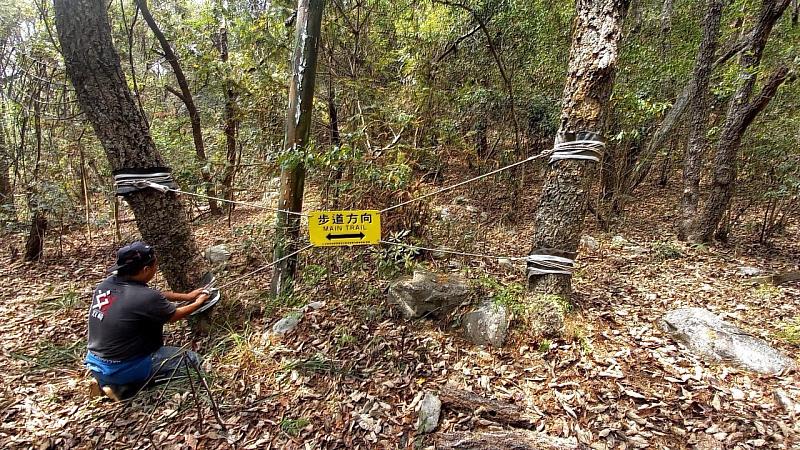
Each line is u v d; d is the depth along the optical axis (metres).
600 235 5.87
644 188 8.14
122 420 2.52
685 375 2.54
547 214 3.06
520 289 3.27
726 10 6.70
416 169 4.16
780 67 4.89
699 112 5.82
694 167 5.89
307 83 3.46
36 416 2.60
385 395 2.57
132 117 2.90
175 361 2.79
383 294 3.47
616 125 5.66
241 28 5.59
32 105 5.45
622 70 5.76
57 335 3.60
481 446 2.08
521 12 6.05
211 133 7.14
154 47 7.23
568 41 6.26
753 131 5.76
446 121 4.55
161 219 3.10
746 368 2.57
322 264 3.66
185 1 7.33
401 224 3.76
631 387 2.46
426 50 6.00
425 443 2.20
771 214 5.64
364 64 5.42
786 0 4.93
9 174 6.10
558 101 6.11
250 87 5.29
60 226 5.69
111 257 5.79
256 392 2.66
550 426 2.23
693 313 3.05
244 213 7.17
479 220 5.59
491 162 6.21
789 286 4.04
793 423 2.15
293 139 3.52
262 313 3.51
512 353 2.81
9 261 5.76
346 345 3.00
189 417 2.50
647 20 7.33
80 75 2.73
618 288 3.94
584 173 2.93
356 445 2.25
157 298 2.59
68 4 2.58
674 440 2.11
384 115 4.27
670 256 4.99
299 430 2.37
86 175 5.92
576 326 2.94
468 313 3.09
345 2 5.49
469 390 2.52
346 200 3.71
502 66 5.95
